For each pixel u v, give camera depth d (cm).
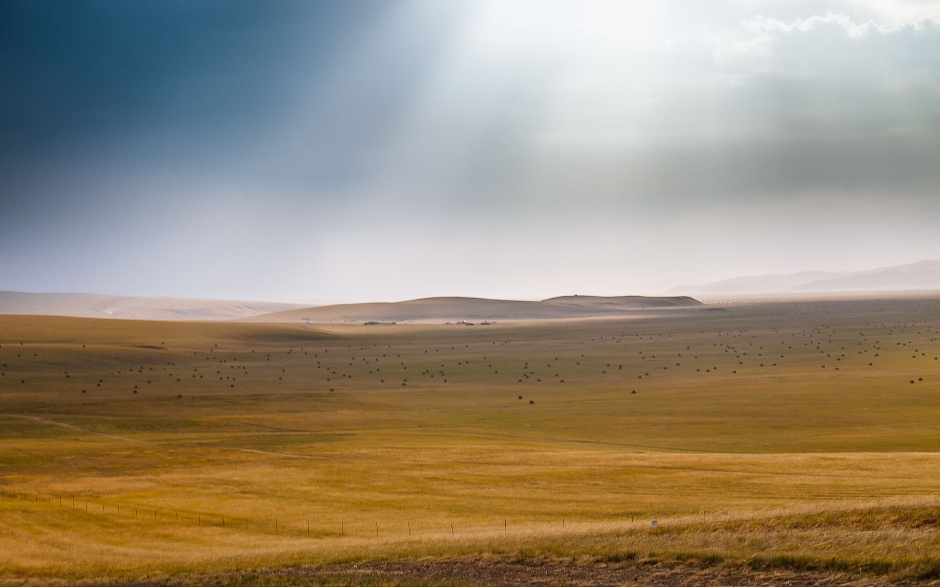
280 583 2966
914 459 6425
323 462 7538
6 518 5325
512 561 3053
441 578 2894
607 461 6975
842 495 5138
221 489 6347
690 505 5066
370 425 11150
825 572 2580
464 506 5450
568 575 2822
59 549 4384
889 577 2462
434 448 8300
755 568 2686
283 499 5919
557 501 5459
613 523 4050
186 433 10312
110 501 5909
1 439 9900
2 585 3344
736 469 6359
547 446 8719
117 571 3491
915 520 2966
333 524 5006
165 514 5428
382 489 6203
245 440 9400
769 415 11025
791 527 3130
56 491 6319
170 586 3114
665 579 2691
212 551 4175
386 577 2947
